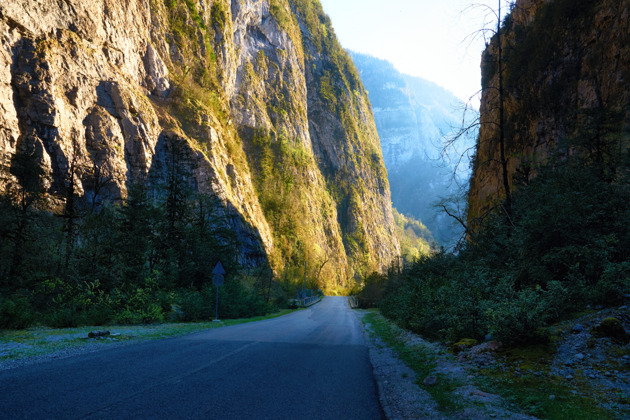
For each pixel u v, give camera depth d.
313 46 182.62
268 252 84.69
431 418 4.26
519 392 5.08
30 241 23.38
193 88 80.06
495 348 7.51
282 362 7.37
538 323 7.20
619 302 8.06
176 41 83.38
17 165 32.41
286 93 140.12
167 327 13.85
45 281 15.96
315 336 12.87
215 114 85.88
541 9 35.38
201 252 27.55
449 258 19.52
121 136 55.19
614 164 14.77
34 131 45.38
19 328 11.30
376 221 180.75
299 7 182.38
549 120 31.34
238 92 114.62
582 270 9.50
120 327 12.94
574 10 31.56
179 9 87.31
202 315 19.70
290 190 120.31
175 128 67.44
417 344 10.72
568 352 6.46
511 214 13.31
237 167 86.12
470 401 4.83
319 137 169.25
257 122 117.50
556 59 32.06
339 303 67.12
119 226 22.34
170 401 4.29
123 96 58.00
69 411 3.74
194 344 9.34
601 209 10.30
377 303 46.72
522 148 33.94
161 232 26.53
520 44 36.69
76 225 23.61
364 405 4.65
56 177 45.50
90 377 5.29
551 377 5.61
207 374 5.86
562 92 30.81
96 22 58.78
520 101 34.47
